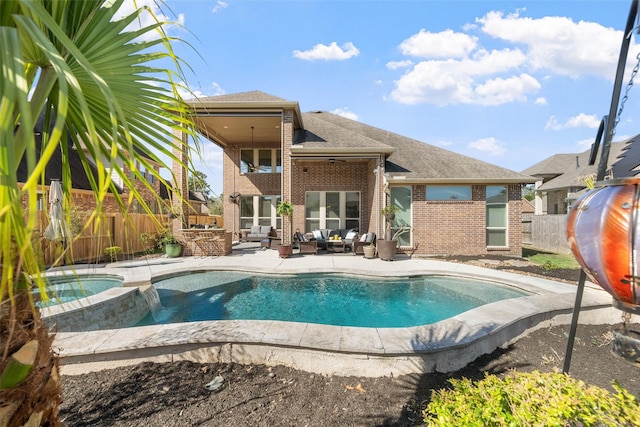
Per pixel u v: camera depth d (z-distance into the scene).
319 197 16.56
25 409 1.18
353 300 7.83
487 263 11.09
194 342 3.91
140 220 13.98
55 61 0.88
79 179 12.98
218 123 14.56
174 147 1.80
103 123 1.48
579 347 4.47
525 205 32.00
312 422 2.84
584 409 1.74
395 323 6.38
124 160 1.50
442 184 13.16
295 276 9.74
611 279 1.36
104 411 2.94
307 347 3.82
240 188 18.80
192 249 12.62
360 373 3.75
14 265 1.04
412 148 16.56
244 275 9.96
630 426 1.63
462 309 7.18
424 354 3.80
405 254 13.13
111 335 4.09
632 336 1.47
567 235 1.64
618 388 1.87
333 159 13.84
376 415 2.96
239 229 18.73
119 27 1.42
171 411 2.95
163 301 7.77
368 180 16.09
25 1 0.93
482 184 13.12
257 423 2.81
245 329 4.32
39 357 1.24
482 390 2.08
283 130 12.97
